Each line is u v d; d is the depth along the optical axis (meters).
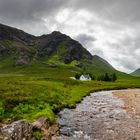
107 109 45.81
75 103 52.72
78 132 28.86
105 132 28.92
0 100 37.94
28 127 23.64
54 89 63.56
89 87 104.81
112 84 135.88
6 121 27.41
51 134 26.92
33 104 39.00
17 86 60.75
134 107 47.97
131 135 27.72
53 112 39.09
